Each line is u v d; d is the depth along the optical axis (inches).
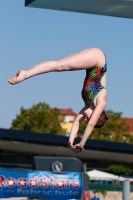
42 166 1366.9
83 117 418.9
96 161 3034.0
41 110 4980.3
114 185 2015.3
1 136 2598.4
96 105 409.4
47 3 467.8
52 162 1364.4
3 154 2659.9
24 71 389.4
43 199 1327.5
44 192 1327.5
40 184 1330.0
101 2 467.2
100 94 410.9
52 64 396.2
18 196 1318.9
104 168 3053.6
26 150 2746.1
